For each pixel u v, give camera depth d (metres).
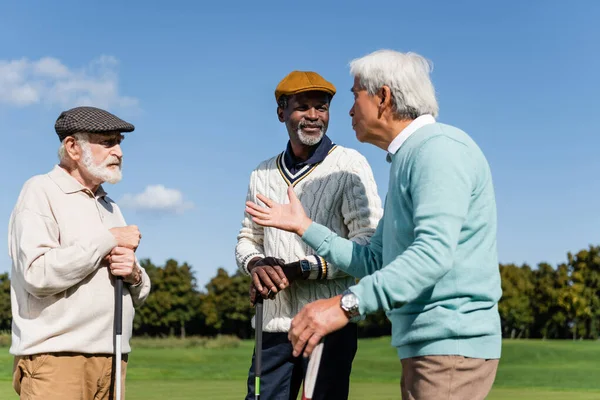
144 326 73.62
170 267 73.38
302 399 2.50
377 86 2.76
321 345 2.52
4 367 12.25
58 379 3.21
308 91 3.58
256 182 3.86
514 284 68.31
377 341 40.12
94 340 3.27
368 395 9.21
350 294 2.42
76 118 3.35
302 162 3.71
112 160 3.42
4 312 64.38
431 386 2.53
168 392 9.02
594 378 14.31
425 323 2.54
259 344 3.39
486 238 2.59
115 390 3.37
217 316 73.62
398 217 2.64
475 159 2.57
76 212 3.34
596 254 66.94
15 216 3.30
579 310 65.06
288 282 3.41
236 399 8.12
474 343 2.53
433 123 2.68
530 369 18.12
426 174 2.48
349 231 3.69
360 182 3.65
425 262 2.38
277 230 3.65
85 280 3.28
